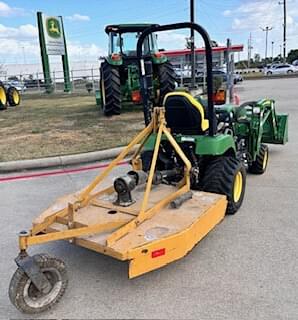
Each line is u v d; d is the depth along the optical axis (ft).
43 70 78.43
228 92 43.42
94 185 10.76
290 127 27.73
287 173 17.25
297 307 8.02
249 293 8.52
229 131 14.21
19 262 7.81
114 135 25.00
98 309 8.14
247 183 16.03
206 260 9.95
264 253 10.22
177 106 12.09
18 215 13.47
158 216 9.66
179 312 7.98
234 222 12.20
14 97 48.29
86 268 9.70
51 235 8.43
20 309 7.76
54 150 21.63
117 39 36.32
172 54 77.15
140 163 12.52
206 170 12.57
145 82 12.54
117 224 9.18
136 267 8.16
